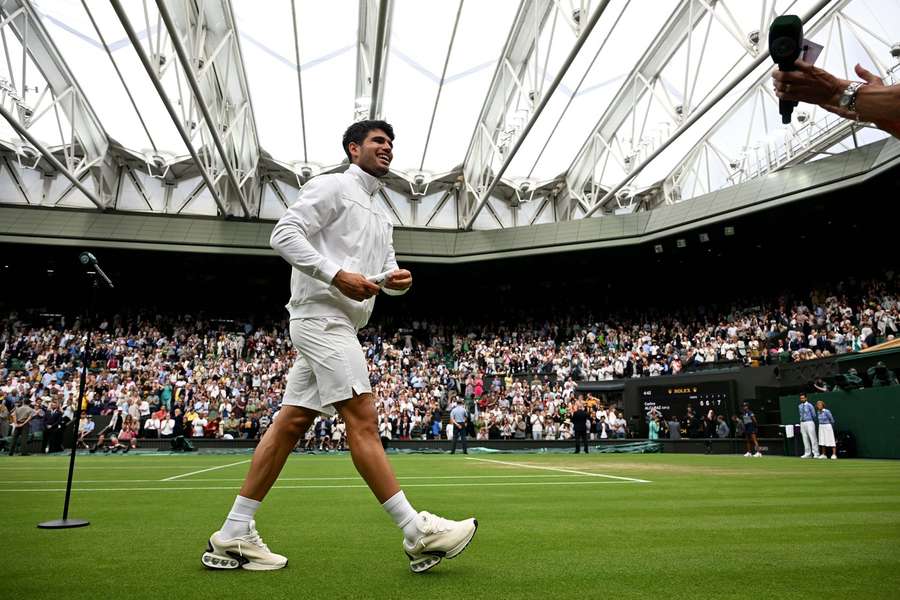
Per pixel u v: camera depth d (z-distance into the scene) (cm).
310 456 1692
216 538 215
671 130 2202
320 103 2114
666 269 2880
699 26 1766
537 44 1570
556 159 2511
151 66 1381
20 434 1684
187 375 2253
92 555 243
